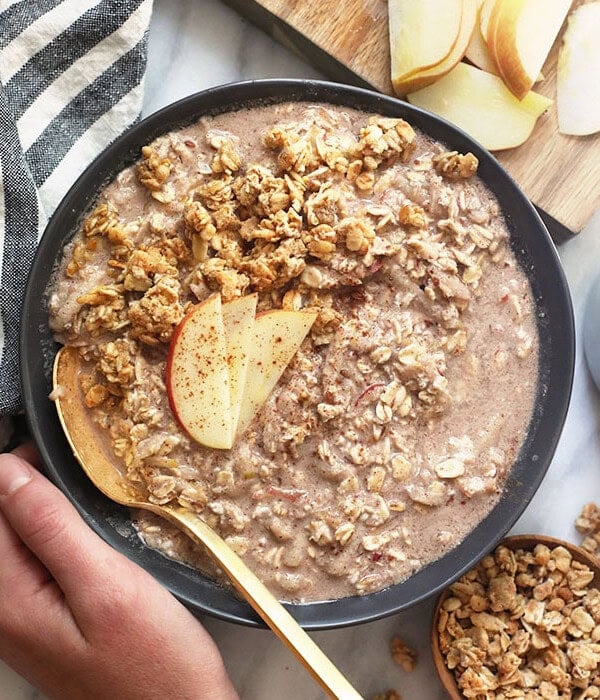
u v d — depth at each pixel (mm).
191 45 510
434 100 492
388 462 435
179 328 424
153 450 425
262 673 495
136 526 441
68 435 430
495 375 448
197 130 446
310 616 435
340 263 432
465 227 447
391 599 437
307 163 435
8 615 423
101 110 483
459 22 478
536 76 483
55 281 437
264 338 428
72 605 417
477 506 443
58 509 416
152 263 427
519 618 477
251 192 430
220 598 436
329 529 431
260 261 427
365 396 433
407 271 438
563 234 502
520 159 495
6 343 458
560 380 446
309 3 492
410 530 438
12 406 456
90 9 468
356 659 500
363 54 493
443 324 439
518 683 473
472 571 483
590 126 492
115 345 428
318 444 432
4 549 430
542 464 443
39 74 474
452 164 443
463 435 442
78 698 437
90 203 440
